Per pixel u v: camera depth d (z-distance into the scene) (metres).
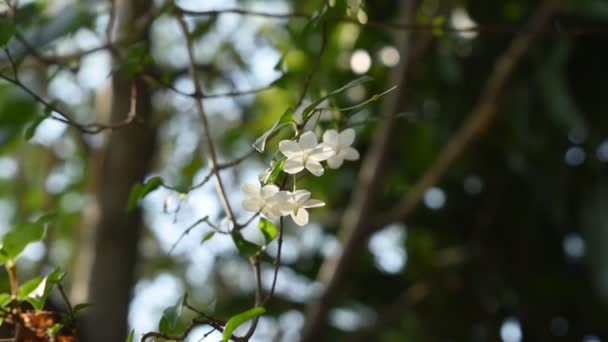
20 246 1.59
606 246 2.81
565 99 2.76
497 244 3.12
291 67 2.65
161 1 2.18
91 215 2.46
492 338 3.10
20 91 2.51
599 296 2.86
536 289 3.09
